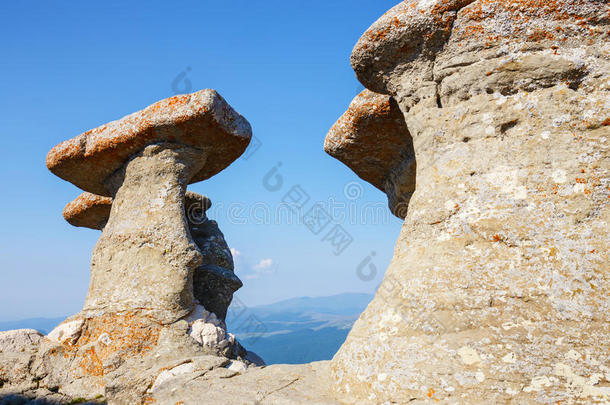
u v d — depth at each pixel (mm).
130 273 7207
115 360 6504
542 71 4184
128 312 6938
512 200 3965
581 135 3971
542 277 3627
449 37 4594
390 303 4117
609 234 3619
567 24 4160
